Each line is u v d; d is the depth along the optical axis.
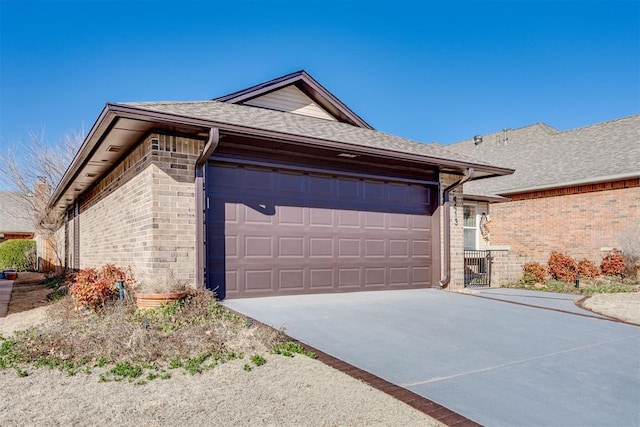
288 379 4.06
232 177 8.30
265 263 8.57
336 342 5.52
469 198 15.61
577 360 5.01
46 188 20.19
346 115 11.55
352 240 9.71
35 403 3.49
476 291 11.16
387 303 8.36
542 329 6.52
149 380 3.98
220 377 4.07
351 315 7.10
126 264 8.57
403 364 4.74
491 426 3.30
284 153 8.77
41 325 6.09
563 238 14.77
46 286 12.91
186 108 8.09
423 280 10.80
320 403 3.56
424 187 10.94
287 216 8.88
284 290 8.77
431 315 7.35
